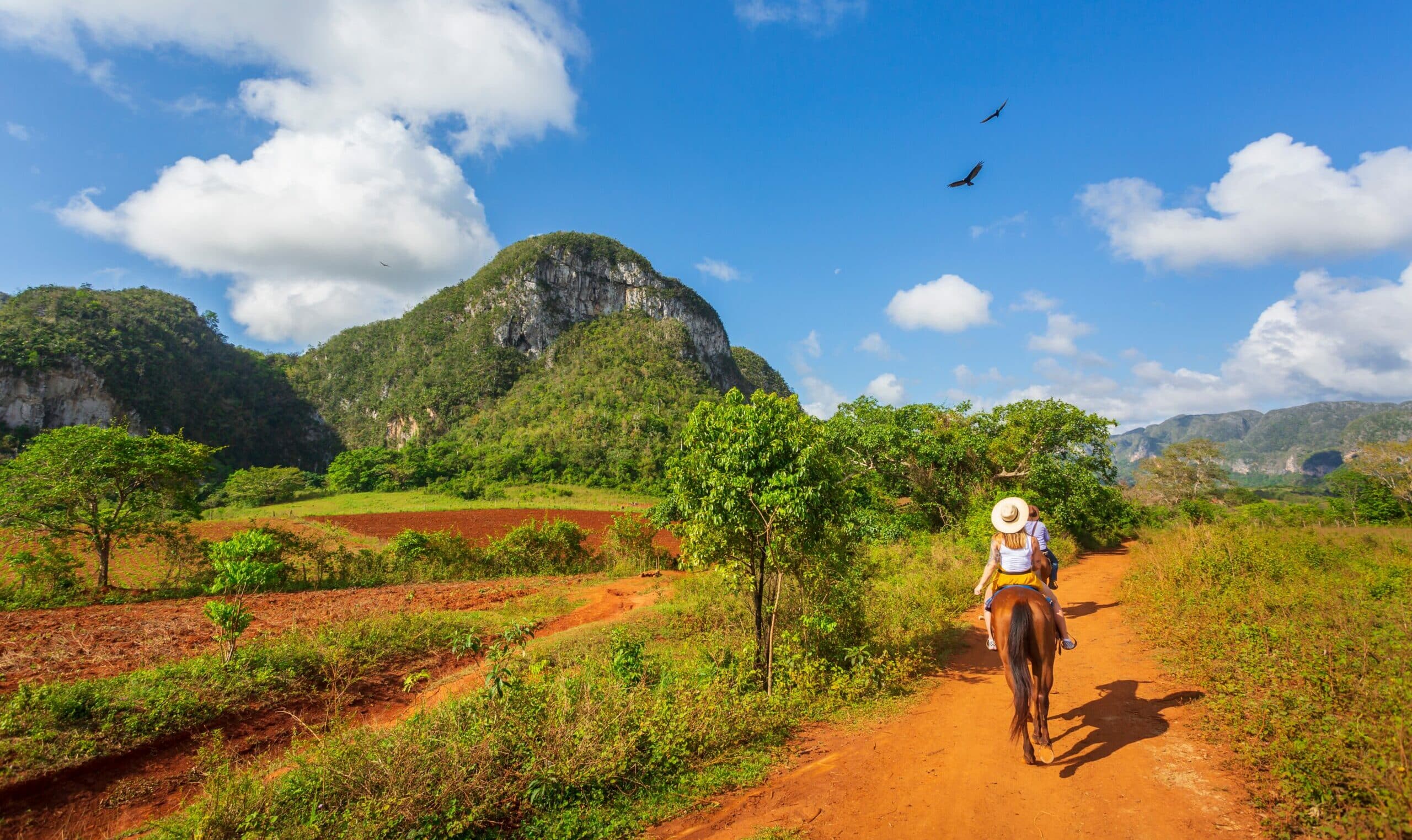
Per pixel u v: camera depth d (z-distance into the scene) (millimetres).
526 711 5445
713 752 5422
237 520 44438
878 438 23656
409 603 14469
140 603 14797
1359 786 3578
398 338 168000
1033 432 24016
